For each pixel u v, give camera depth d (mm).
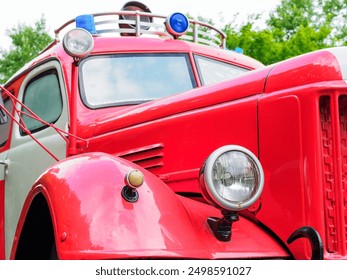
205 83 4730
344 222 2945
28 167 4691
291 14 22469
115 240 2715
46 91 4777
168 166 3568
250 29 18703
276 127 3104
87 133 4133
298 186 2992
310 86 2996
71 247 2732
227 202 2785
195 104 3539
